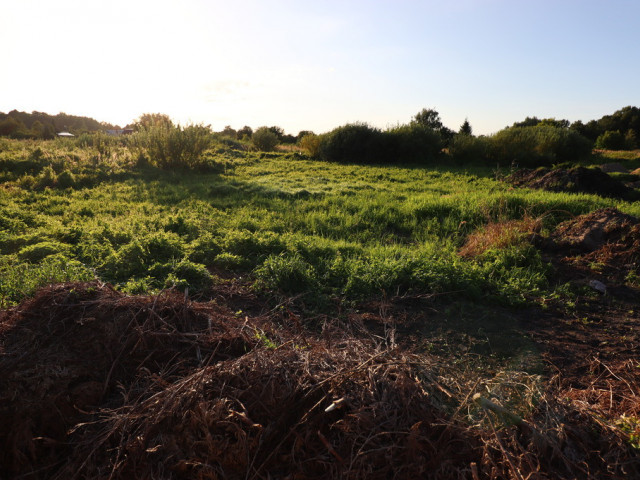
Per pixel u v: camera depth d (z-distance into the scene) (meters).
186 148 18.03
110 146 20.62
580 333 4.43
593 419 2.75
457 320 4.66
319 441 2.46
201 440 2.43
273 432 2.51
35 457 2.67
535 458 2.42
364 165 25.16
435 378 2.99
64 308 3.35
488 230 7.55
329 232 8.60
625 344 4.17
